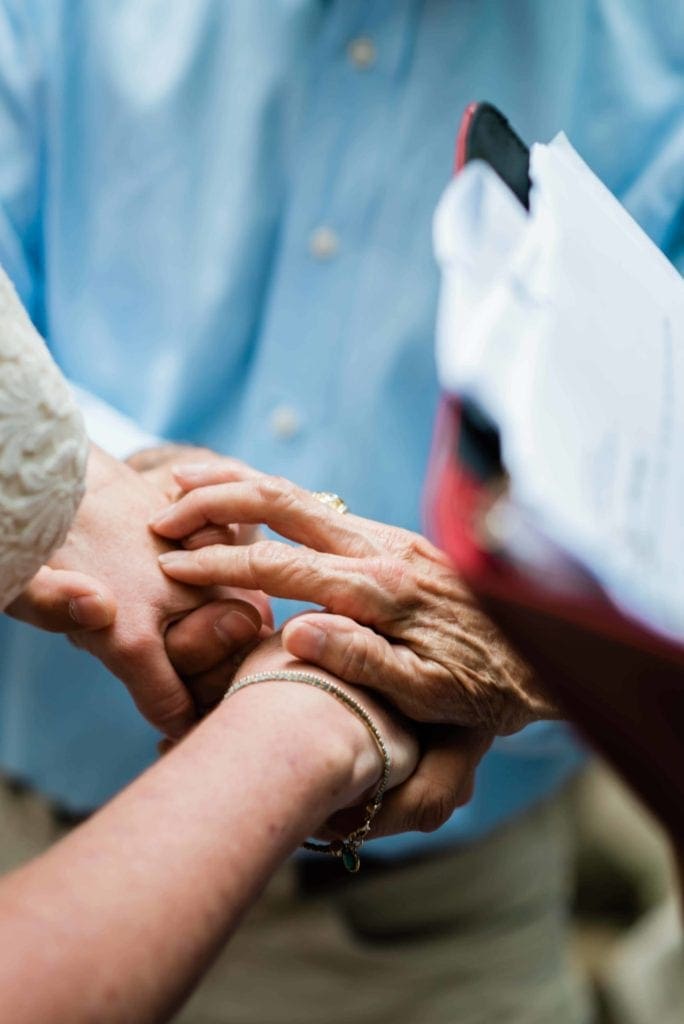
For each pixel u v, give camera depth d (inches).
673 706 15.0
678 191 46.0
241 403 50.4
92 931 18.7
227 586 34.2
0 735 52.8
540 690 32.4
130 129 48.4
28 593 32.5
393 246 47.2
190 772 22.5
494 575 14.4
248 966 52.7
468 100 46.6
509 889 55.7
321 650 28.8
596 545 13.5
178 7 47.8
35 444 23.5
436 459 15.3
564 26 46.1
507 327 15.5
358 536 33.3
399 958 53.6
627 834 82.5
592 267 18.8
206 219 48.3
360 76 46.6
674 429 17.6
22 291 51.1
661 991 73.6
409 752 30.6
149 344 50.3
